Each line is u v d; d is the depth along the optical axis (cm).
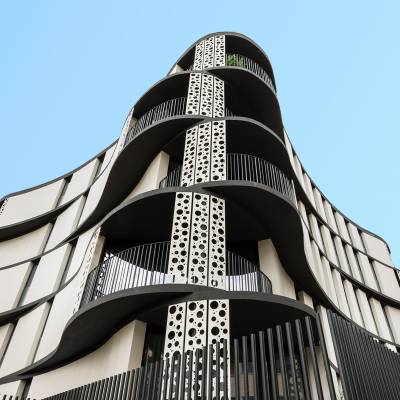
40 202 2195
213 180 1164
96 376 1021
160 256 1273
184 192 1105
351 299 1934
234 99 1697
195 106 1458
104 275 1119
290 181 1483
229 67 1636
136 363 914
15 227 2089
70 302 1380
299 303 895
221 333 837
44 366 1288
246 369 505
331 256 1995
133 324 973
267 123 1770
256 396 477
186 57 1930
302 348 475
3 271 1900
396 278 2370
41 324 1502
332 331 478
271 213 1195
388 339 1975
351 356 476
